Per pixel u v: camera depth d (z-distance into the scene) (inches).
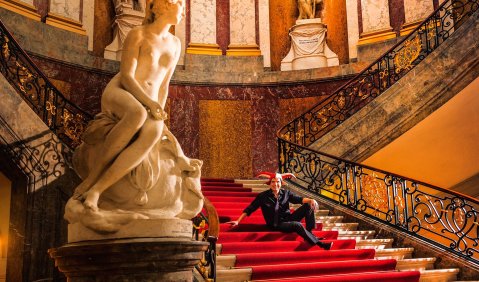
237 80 436.5
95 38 416.8
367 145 325.4
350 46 434.3
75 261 126.0
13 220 249.1
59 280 241.8
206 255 167.9
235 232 221.9
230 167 420.2
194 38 443.8
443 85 308.2
